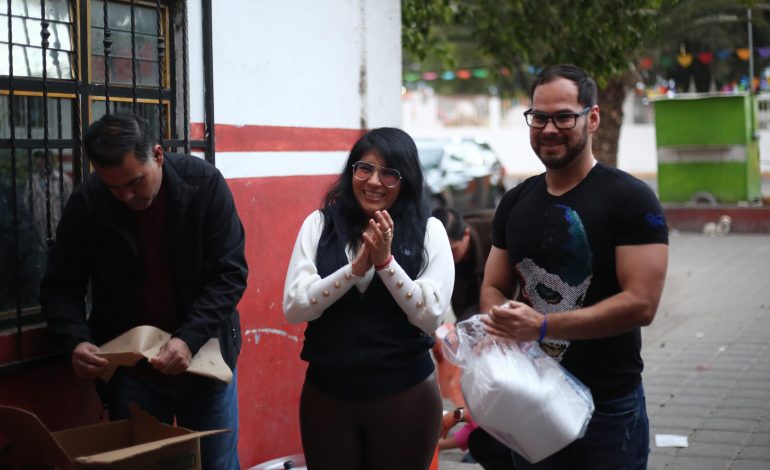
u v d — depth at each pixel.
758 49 16.12
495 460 3.80
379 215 3.04
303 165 4.89
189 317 3.28
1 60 3.46
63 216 3.30
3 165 3.60
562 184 3.14
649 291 2.95
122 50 3.93
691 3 14.57
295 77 4.82
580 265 3.07
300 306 3.16
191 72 4.18
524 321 2.95
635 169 30.41
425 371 3.29
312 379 3.28
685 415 5.85
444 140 17.55
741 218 14.78
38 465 2.98
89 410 3.74
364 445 3.29
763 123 27.19
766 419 5.71
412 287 3.13
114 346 3.17
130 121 3.10
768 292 9.91
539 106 3.05
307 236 3.33
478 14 8.88
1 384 3.40
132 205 3.24
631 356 3.11
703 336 8.02
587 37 8.04
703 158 15.37
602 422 3.08
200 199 3.36
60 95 3.63
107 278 3.37
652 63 17.22
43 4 3.44
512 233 3.23
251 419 4.60
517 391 2.89
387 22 5.46
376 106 5.39
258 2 4.57
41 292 3.34
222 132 4.38
